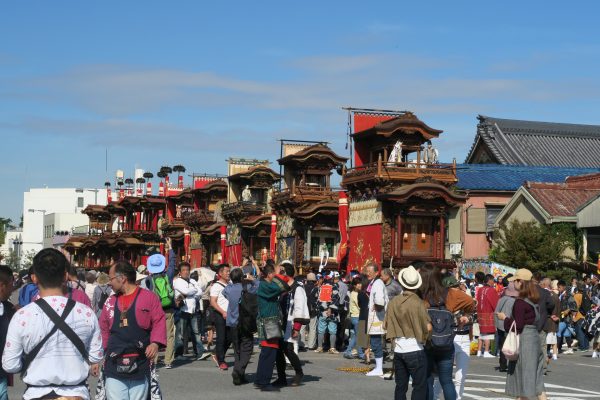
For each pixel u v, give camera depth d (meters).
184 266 20.98
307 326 26.30
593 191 43.31
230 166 61.19
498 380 17.75
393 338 11.83
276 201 49.38
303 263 46.06
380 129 39.31
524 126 62.53
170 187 89.75
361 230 40.62
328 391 15.55
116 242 85.62
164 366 19.52
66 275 7.74
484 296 23.16
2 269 9.02
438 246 38.56
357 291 22.08
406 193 37.28
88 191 146.88
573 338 27.12
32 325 7.35
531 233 39.25
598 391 16.47
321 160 48.28
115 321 9.52
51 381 7.34
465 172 51.72
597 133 63.16
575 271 38.22
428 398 11.96
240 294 17.47
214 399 14.45
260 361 15.81
